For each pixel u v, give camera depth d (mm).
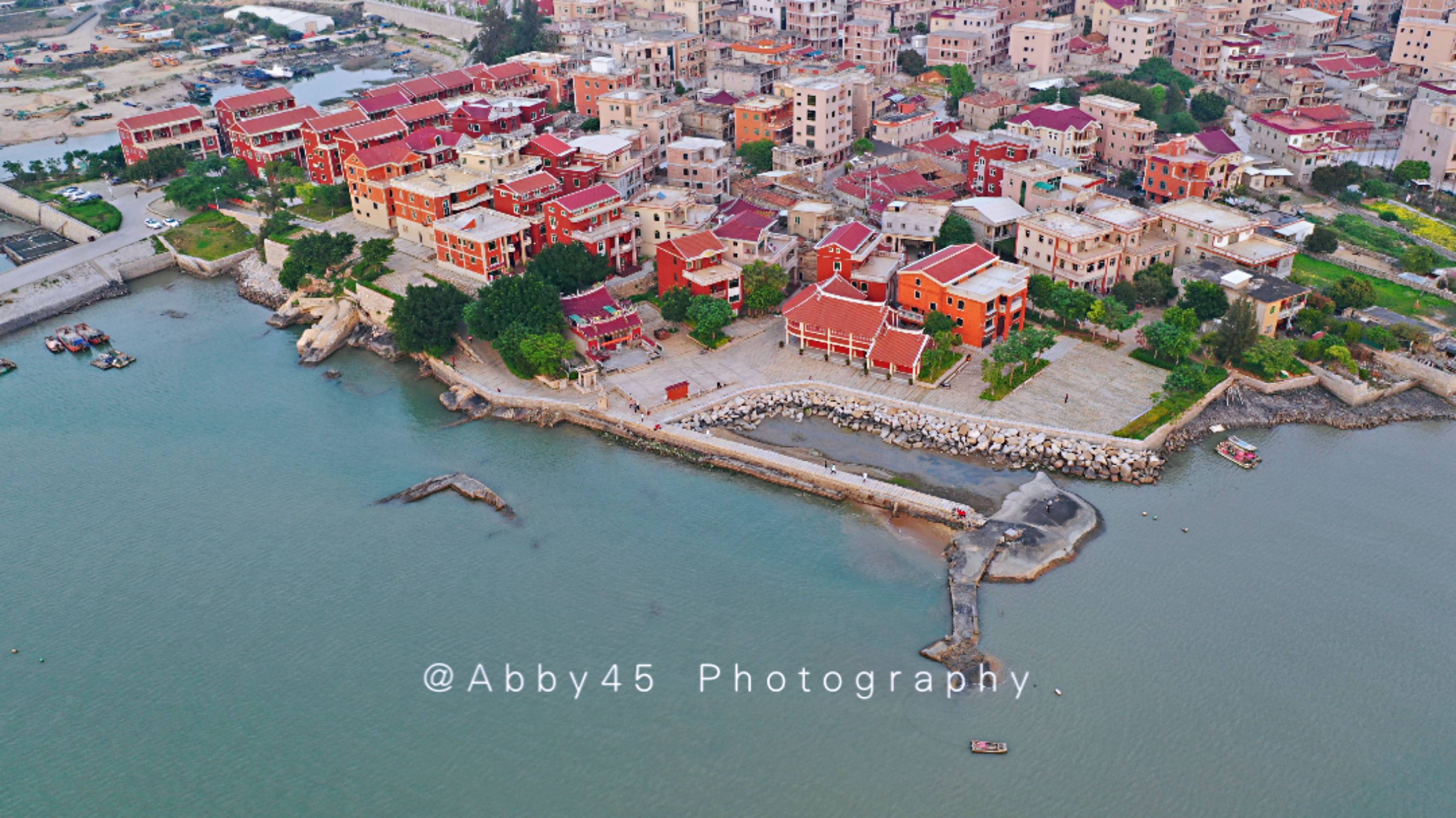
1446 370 185375
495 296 197875
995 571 145875
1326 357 189000
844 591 144250
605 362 198000
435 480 169000
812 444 175375
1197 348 189250
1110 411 178500
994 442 172375
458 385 195875
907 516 158500
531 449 177625
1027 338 185000
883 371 192625
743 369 195750
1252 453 169125
